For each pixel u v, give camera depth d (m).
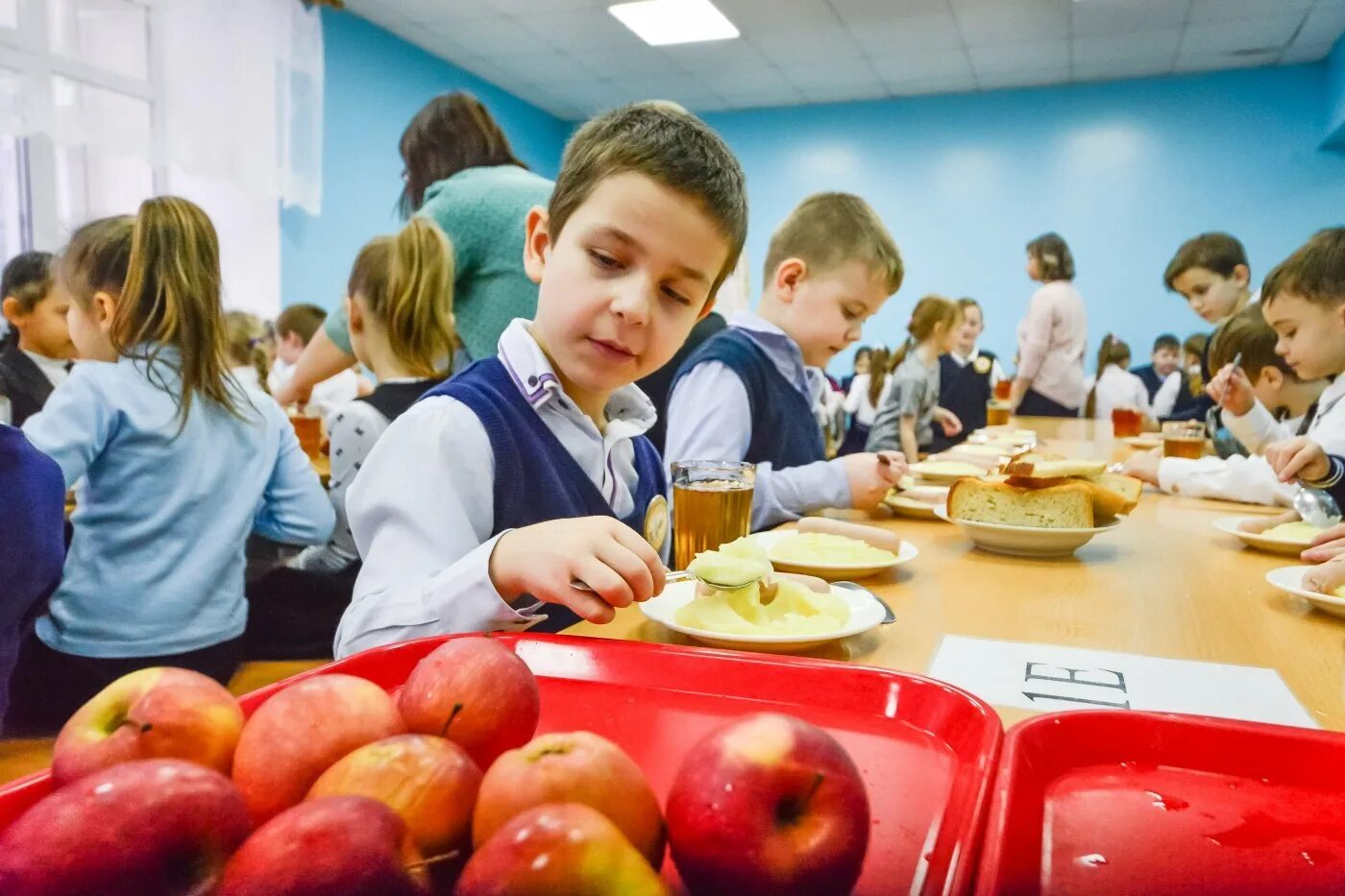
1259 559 1.11
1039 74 6.78
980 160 7.35
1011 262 7.36
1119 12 5.49
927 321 3.49
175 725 0.30
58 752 0.30
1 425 1.24
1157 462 1.79
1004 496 1.16
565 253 0.91
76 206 4.50
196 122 4.71
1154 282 7.02
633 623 0.79
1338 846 0.39
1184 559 1.11
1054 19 5.62
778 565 0.98
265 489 1.77
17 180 4.29
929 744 0.49
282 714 0.31
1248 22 5.67
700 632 0.70
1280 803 0.43
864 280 1.67
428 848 0.27
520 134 7.64
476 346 2.08
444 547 0.85
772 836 0.28
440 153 2.18
